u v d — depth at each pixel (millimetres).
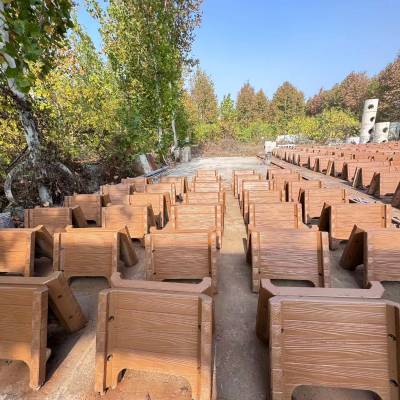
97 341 1929
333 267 3842
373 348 1703
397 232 3154
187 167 19625
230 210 7105
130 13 15328
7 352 2031
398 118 40125
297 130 39562
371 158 11586
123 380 2049
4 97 6227
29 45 3654
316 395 1902
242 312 2875
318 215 5531
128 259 4004
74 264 3541
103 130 11000
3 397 1947
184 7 18719
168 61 17125
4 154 7355
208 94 47156
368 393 1899
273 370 1749
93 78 10812
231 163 21906
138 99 16516
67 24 4672
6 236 3541
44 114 8070
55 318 2496
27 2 3896
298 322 1777
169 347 1863
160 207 5934
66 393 1967
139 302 1936
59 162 8188
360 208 4348
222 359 2258
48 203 7508
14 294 2025
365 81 55375
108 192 7316
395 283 3350
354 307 1733
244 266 3943
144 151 15703
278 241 3264
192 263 3270
